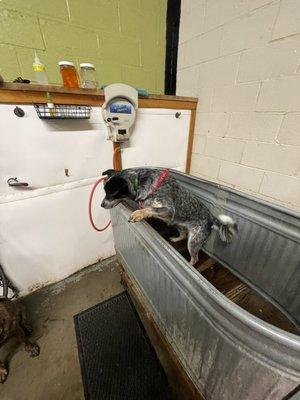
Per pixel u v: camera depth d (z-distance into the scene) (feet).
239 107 4.01
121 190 3.12
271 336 1.23
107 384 2.95
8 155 3.18
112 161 4.38
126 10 4.25
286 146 3.44
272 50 3.22
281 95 3.29
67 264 4.73
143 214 2.88
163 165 5.27
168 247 2.04
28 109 3.08
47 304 4.19
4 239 3.65
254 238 3.32
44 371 3.11
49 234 4.16
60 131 3.51
